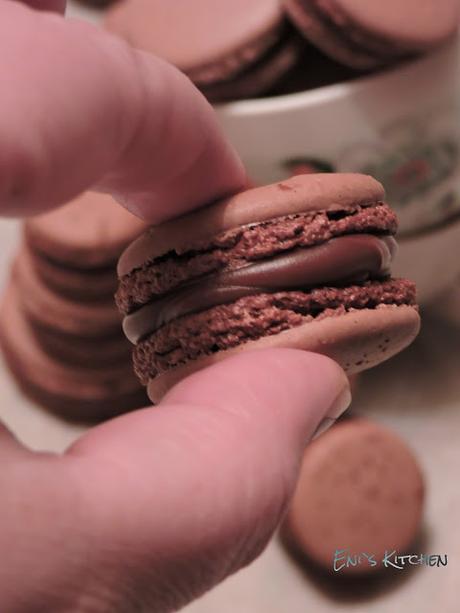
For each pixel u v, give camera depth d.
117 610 0.12
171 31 0.24
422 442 0.26
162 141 0.13
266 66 0.23
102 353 0.26
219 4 0.24
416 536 0.24
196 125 0.13
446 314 0.29
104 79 0.12
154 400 0.15
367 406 0.27
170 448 0.12
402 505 0.24
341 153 0.23
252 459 0.12
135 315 0.15
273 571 0.24
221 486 0.12
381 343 0.14
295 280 0.14
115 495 0.12
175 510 0.12
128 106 0.12
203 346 0.14
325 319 0.14
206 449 0.12
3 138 0.11
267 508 0.12
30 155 0.11
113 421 0.13
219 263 0.14
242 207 0.14
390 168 0.23
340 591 0.24
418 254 0.26
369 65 0.23
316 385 0.13
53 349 0.27
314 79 0.24
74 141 0.11
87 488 0.11
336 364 0.14
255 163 0.23
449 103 0.23
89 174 0.12
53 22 0.12
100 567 0.11
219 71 0.23
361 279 0.14
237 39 0.23
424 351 0.28
